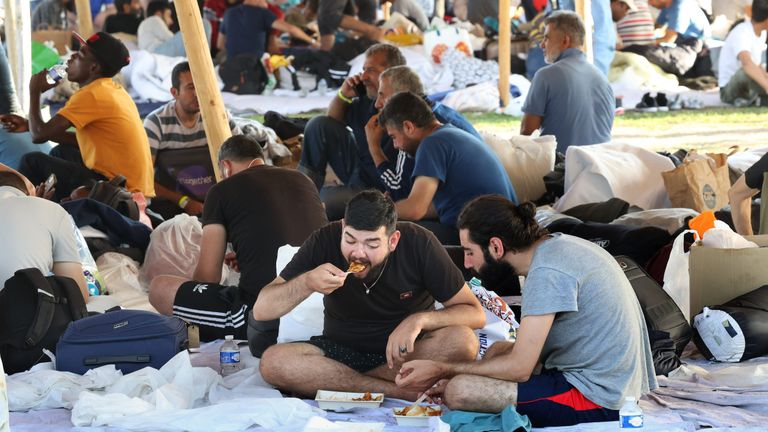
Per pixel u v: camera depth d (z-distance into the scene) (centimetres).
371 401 1044
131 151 1788
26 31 2195
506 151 1820
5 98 1952
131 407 1022
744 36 3362
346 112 1895
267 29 3472
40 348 1171
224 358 1176
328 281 1010
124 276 1523
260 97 3306
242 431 984
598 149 1752
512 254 977
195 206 1881
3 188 1331
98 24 3691
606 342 962
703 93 3456
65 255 1309
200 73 1670
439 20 3856
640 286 1191
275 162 2047
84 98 1766
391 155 1789
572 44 1988
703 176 1667
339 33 3512
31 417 1034
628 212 1677
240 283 1285
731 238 1296
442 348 1057
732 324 1188
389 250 1047
